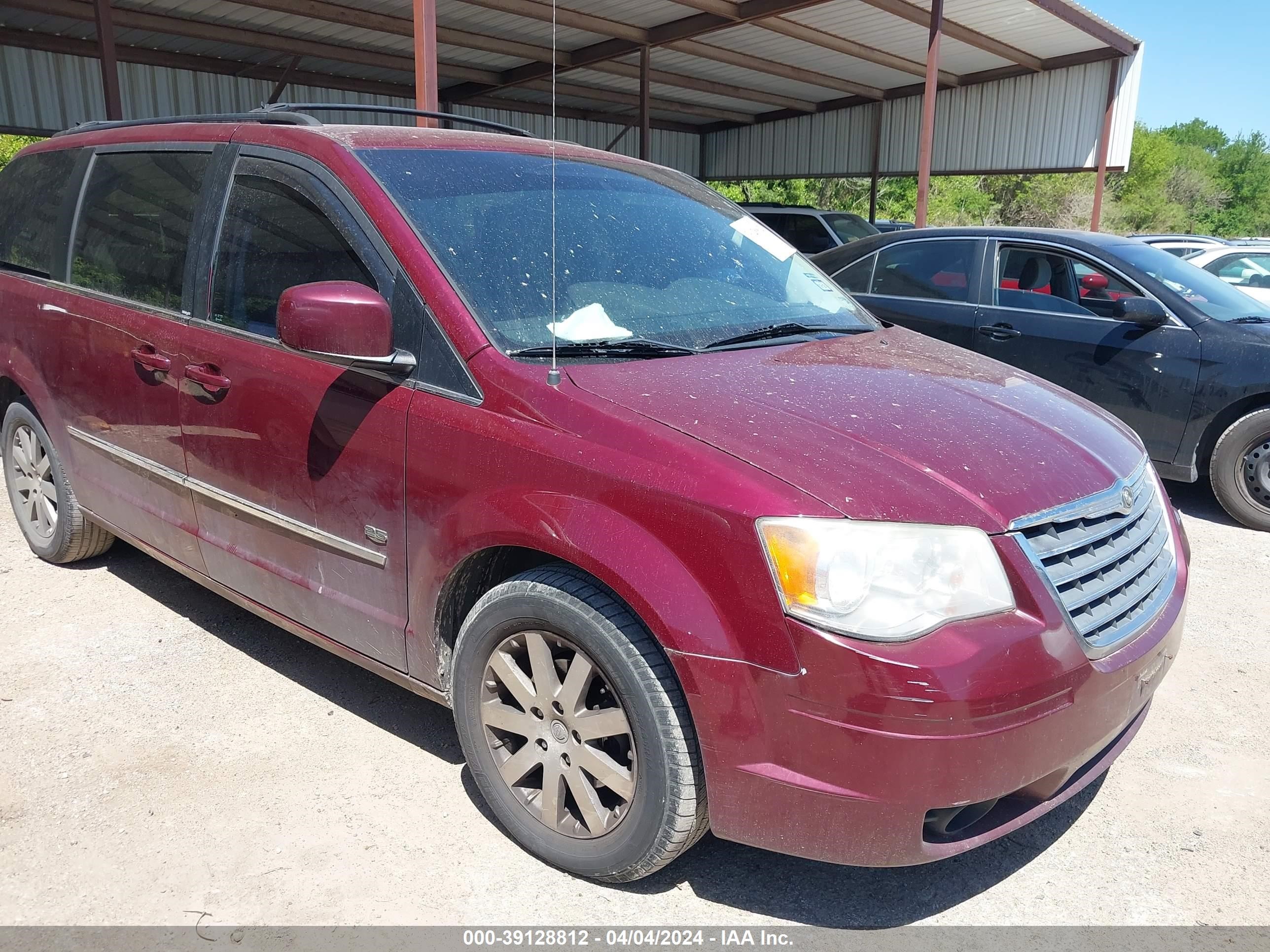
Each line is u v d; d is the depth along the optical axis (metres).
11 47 13.71
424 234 2.58
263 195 2.94
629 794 2.20
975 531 2.02
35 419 4.00
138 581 4.11
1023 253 6.03
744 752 2.01
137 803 2.61
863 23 14.69
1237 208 76.56
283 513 2.85
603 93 19.27
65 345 3.65
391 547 2.55
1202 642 3.85
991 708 1.92
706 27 13.96
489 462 2.30
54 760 2.79
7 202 4.22
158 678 3.29
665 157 23.44
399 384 2.51
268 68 16.61
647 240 3.07
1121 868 2.49
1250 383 5.12
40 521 4.18
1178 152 85.50
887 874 2.45
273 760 2.84
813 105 21.05
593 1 13.20
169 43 14.80
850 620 1.92
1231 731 3.17
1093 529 2.24
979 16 14.24
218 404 2.96
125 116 15.11
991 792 1.98
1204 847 2.57
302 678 3.33
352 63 15.88
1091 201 59.25
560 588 2.21
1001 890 2.40
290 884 2.32
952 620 1.95
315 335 2.38
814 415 2.29
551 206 2.95
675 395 2.31
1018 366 5.93
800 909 2.31
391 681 2.74
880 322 3.52
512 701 2.47
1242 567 4.73
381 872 2.37
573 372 2.37
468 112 19.52
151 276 3.28
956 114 18.77
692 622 2.00
